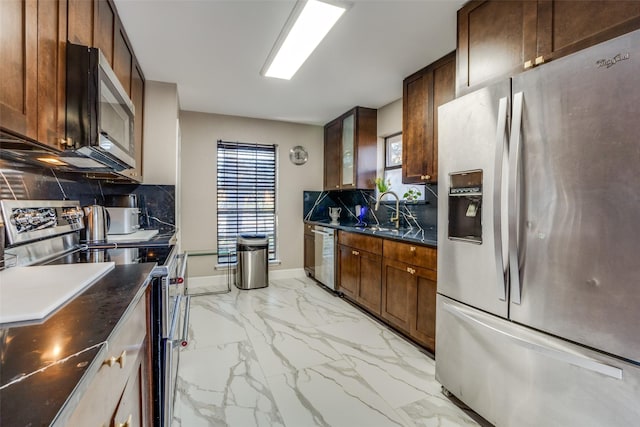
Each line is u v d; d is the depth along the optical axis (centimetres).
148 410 126
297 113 402
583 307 113
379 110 378
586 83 111
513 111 133
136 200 271
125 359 85
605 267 107
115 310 79
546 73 123
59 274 110
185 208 395
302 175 458
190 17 193
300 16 190
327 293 375
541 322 126
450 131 172
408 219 334
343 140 405
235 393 182
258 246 392
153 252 177
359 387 189
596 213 109
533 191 127
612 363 106
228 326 276
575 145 114
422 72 264
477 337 156
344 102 357
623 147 102
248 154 428
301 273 460
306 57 244
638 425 100
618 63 102
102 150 128
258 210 437
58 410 41
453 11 188
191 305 329
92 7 146
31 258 142
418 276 234
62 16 115
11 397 43
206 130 402
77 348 58
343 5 180
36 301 81
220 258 415
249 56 245
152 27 204
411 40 219
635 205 100
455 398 178
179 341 152
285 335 259
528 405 132
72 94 119
